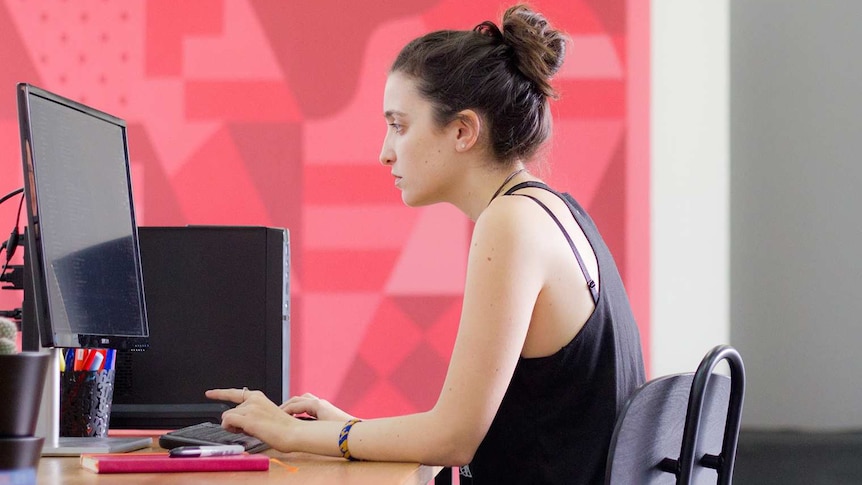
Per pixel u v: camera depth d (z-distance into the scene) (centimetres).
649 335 376
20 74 390
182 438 180
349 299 382
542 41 188
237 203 385
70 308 171
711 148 376
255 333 226
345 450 167
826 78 370
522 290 164
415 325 381
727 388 169
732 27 376
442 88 182
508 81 183
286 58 388
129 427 223
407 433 164
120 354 224
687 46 378
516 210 168
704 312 374
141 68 389
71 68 390
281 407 197
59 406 194
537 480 175
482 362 162
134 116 388
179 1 390
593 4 382
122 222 198
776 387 369
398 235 383
